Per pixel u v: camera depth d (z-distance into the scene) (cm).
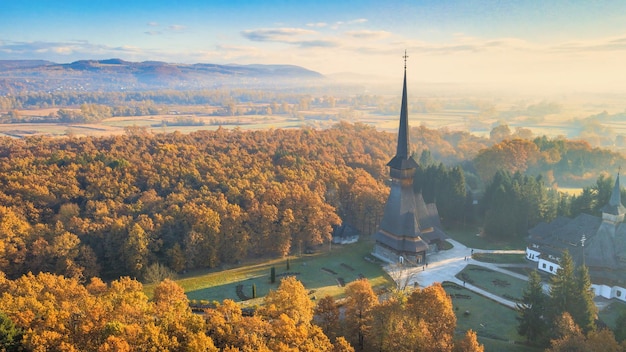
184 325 6291
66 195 13425
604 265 10538
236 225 13200
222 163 16400
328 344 6375
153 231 12475
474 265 12681
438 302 7231
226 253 13088
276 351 5781
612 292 10281
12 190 12975
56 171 14325
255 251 13538
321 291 11031
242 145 19438
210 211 12938
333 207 14738
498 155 19638
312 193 14475
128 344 5581
